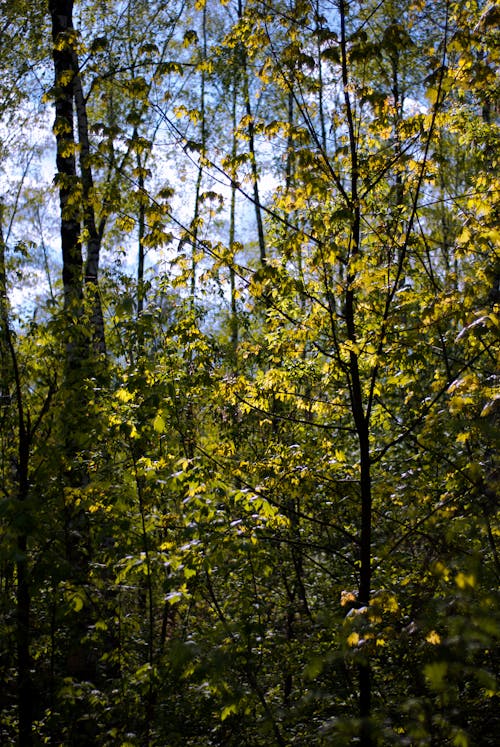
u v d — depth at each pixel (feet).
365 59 13.07
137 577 15.53
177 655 10.87
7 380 17.03
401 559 15.47
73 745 15.16
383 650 13.61
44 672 17.01
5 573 15.47
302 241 13.07
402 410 18.58
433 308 12.52
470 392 11.85
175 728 14.51
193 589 14.89
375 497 15.67
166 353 19.99
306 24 13.56
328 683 15.07
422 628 9.59
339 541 20.70
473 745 9.68
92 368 16.34
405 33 12.76
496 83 16.96
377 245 14.42
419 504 15.07
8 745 14.93
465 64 12.30
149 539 15.29
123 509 14.23
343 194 13.41
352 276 13.83
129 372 16.20
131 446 15.38
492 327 11.55
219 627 12.81
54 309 19.86
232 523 12.89
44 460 15.39
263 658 15.69
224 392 15.29
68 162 24.76
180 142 14.47
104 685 17.76
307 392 17.44
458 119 19.12
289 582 20.57
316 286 14.37
